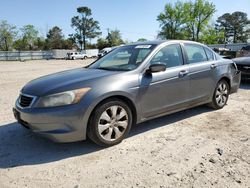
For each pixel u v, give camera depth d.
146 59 4.48
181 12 65.56
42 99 3.66
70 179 3.18
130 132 4.62
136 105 4.20
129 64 4.59
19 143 4.25
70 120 3.62
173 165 3.46
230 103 6.59
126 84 4.07
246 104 6.50
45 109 3.62
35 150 3.99
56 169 3.42
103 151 3.90
